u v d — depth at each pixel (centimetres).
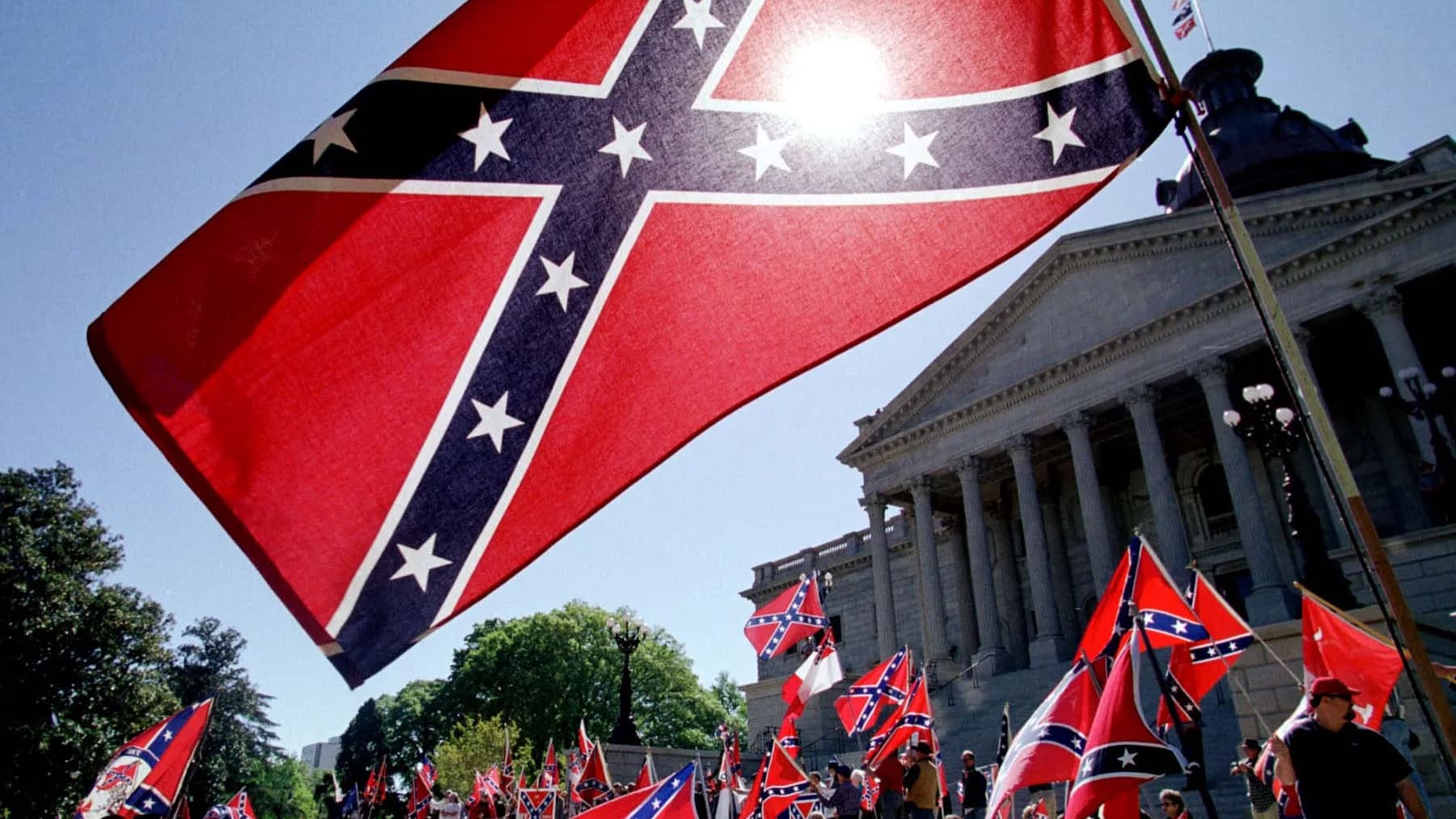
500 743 6072
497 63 498
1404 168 3459
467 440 453
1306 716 716
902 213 519
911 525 5684
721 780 2180
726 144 525
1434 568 2766
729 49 541
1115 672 770
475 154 484
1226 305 3734
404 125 475
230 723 8500
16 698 4428
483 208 479
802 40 551
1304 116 5075
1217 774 2375
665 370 487
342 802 4369
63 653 4606
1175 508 3753
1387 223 3309
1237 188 4941
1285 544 3919
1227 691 2833
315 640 410
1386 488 3753
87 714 4612
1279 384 4012
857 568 6125
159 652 4988
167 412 410
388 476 437
